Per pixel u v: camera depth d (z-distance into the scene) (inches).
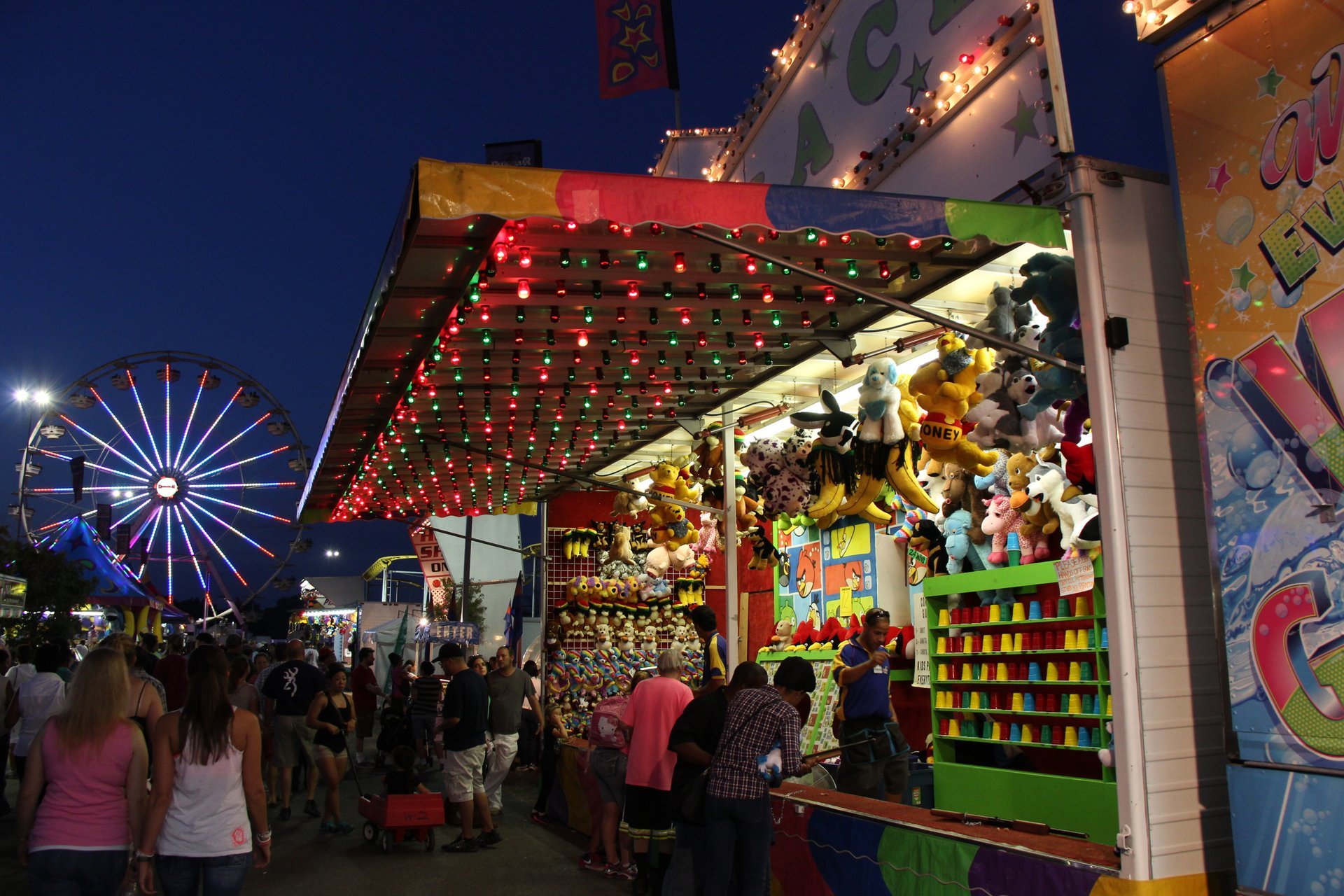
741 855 193.6
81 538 1017.5
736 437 398.9
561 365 284.8
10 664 438.9
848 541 391.2
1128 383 178.2
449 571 911.7
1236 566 161.9
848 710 266.7
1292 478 154.3
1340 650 145.8
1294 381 154.7
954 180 234.1
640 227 188.4
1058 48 201.2
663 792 253.6
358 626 1285.7
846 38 291.6
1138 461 175.8
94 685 164.6
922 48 252.1
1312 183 153.9
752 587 470.9
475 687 335.6
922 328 274.7
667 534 483.5
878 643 267.9
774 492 315.6
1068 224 186.7
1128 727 164.9
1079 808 246.2
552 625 532.7
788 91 329.4
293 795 482.0
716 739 206.8
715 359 290.5
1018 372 219.5
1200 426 169.8
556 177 154.4
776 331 269.4
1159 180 189.6
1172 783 165.5
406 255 174.6
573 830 360.8
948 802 290.5
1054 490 255.8
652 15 393.1
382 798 331.0
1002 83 218.1
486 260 201.6
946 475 312.8
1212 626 175.5
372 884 279.3
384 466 426.0
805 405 358.6
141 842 163.9
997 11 222.1
